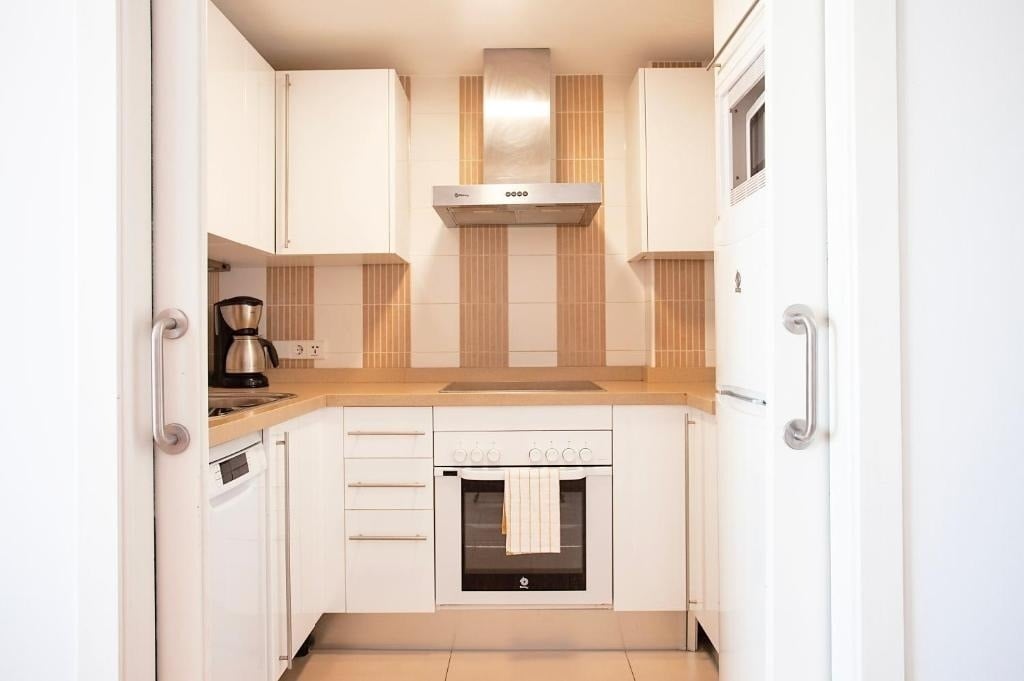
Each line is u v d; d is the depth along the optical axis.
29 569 1.00
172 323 1.04
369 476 2.19
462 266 2.78
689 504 2.18
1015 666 1.02
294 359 2.77
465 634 2.26
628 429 2.19
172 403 1.05
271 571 1.70
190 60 1.05
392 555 2.19
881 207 0.99
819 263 1.07
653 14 2.30
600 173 2.78
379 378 2.78
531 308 2.78
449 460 2.19
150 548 1.04
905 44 1.01
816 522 1.07
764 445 1.33
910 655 1.01
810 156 1.07
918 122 1.01
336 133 2.46
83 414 0.98
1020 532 1.02
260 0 2.19
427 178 2.77
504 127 2.57
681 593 2.18
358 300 2.79
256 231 2.25
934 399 1.01
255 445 1.66
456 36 2.46
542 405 2.19
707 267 2.68
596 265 2.78
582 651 2.22
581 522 2.19
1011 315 1.01
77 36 0.98
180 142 1.05
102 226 0.98
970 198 1.01
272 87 2.40
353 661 2.14
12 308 1.00
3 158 0.99
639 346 2.77
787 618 1.07
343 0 2.19
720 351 1.65
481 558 2.20
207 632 1.07
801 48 1.06
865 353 0.99
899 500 0.99
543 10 2.27
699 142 2.46
